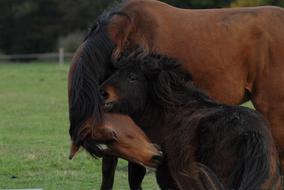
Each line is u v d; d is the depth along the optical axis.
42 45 67.44
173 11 12.20
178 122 9.92
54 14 68.56
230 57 11.98
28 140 20.80
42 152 18.41
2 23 67.19
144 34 11.92
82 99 10.52
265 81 12.01
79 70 10.86
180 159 9.59
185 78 10.74
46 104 30.38
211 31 12.05
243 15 12.17
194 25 12.08
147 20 11.97
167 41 11.93
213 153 9.22
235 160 9.00
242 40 12.02
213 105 10.02
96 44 11.14
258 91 12.07
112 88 10.41
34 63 57.25
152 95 10.37
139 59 10.50
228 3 41.28
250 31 12.04
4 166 16.56
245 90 12.18
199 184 9.28
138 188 11.95
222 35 12.03
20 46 67.25
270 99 11.98
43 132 22.67
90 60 10.99
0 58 59.62
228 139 9.13
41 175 15.73
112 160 11.88
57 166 16.69
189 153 9.49
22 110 28.39
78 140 10.49
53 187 14.57
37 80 40.97
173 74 10.44
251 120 9.27
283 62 11.95
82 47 11.41
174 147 9.77
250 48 12.02
